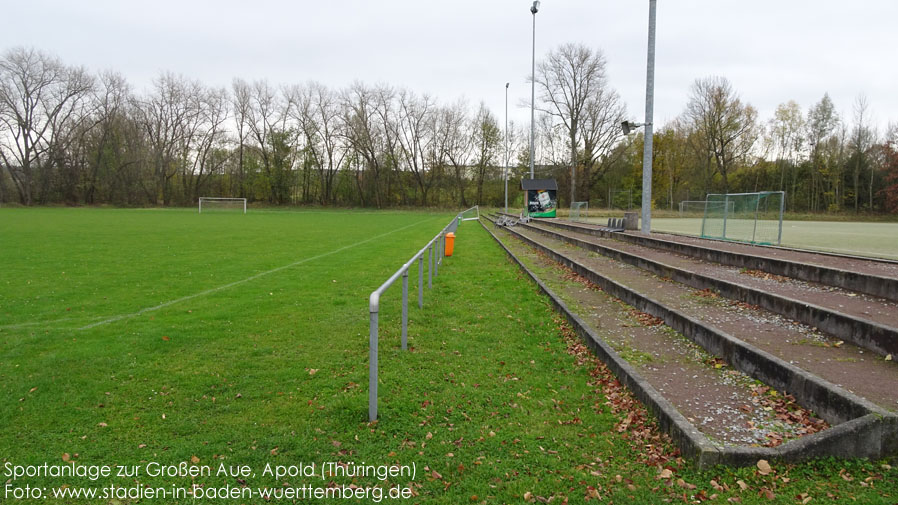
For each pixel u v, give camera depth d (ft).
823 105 164.76
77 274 37.24
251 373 16.97
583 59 169.68
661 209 177.06
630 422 13.12
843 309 19.06
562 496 9.84
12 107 171.22
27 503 9.74
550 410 14.10
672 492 9.86
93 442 12.18
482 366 17.87
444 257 51.34
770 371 14.38
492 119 220.84
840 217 139.13
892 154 145.07
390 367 17.54
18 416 13.52
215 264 43.70
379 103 213.87
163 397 14.89
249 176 211.41
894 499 9.15
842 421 11.50
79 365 17.44
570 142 184.44
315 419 13.47
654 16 48.75
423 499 9.88
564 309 25.08
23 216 116.26
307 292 31.40
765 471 10.18
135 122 193.57
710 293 26.04
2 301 27.81
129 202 193.98
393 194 223.92
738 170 179.01
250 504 9.77
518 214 150.41
